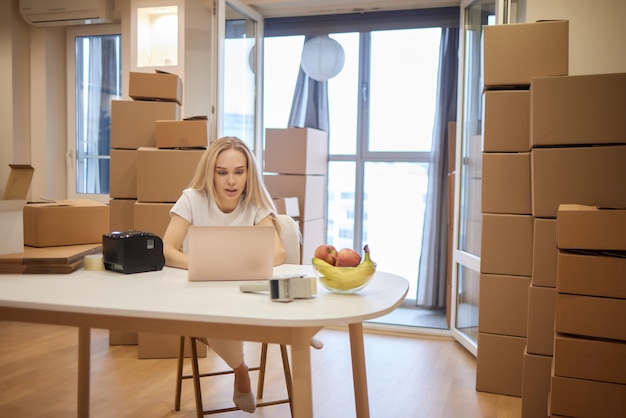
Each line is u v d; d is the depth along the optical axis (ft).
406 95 16.89
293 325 4.32
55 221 7.07
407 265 17.24
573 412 7.19
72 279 5.90
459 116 12.87
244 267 5.91
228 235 5.87
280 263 7.30
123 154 12.08
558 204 8.48
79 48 16.42
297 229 8.02
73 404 8.93
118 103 12.03
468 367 11.22
